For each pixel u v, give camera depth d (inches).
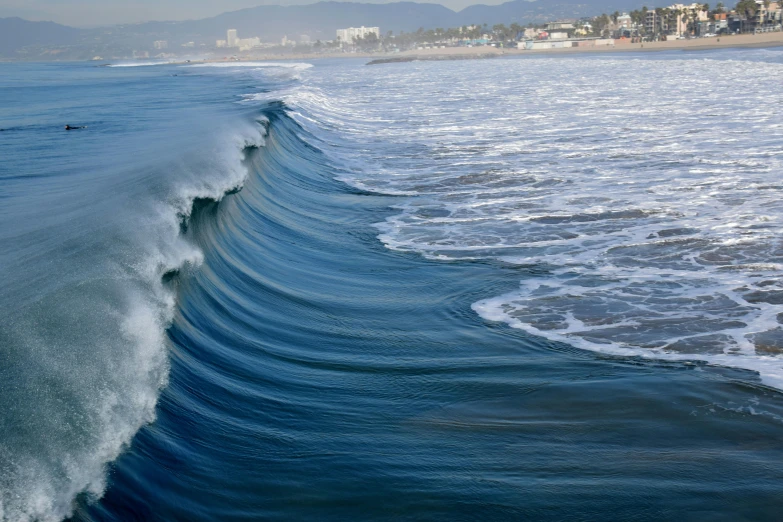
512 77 2874.0
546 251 483.5
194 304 300.5
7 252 316.5
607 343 324.2
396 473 206.5
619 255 465.4
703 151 852.6
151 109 1492.4
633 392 267.0
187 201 405.7
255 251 454.3
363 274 445.4
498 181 738.8
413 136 1144.2
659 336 331.3
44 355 191.5
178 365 239.6
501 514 187.8
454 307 379.9
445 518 185.9
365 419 243.9
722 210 564.7
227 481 193.9
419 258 479.2
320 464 209.5
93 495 161.5
